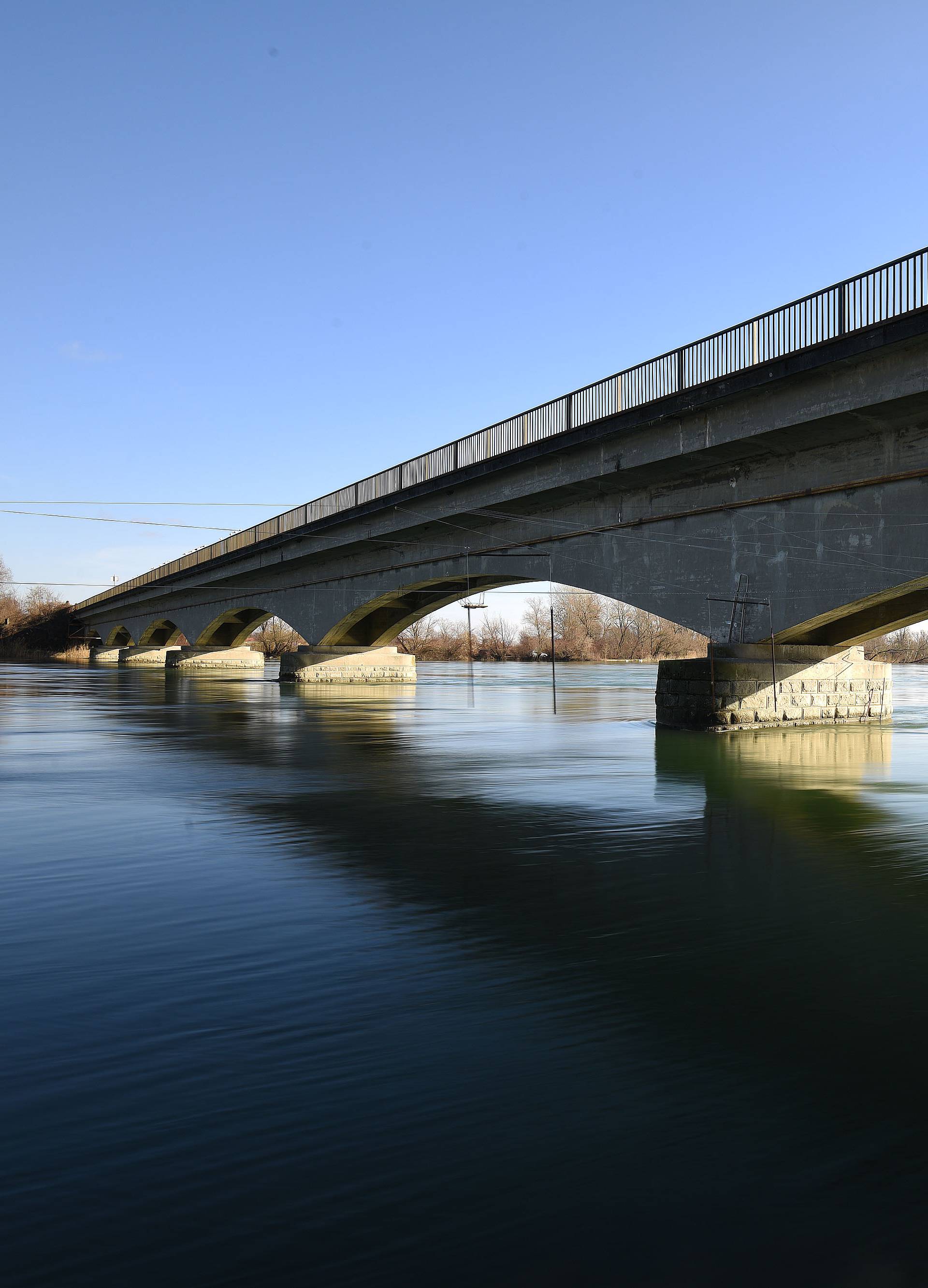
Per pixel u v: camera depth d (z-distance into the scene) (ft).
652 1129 16.52
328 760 71.00
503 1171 15.15
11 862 36.96
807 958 26.03
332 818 46.75
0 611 504.84
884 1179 15.03
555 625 457.27
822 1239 13.50
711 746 79.46
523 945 26.94
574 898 32.01
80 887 33.24
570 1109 17.19
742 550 88.02
